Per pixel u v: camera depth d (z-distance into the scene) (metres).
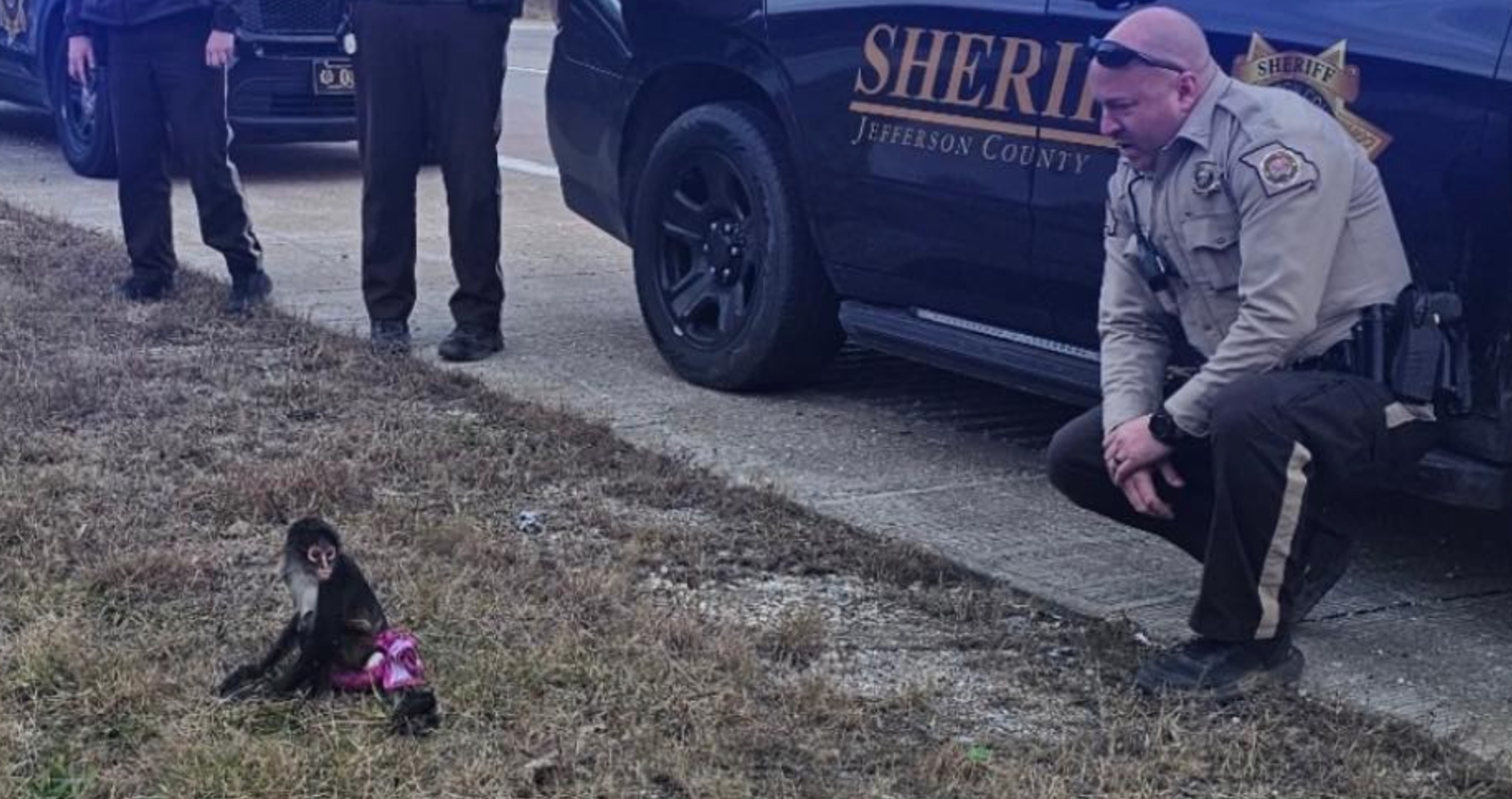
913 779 3.16
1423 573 4.42
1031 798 3.09
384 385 5.61
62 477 4.46
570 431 5.13
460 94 5.92
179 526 4.21
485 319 6.16
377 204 6.03
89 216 8.52
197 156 6.34
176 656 3.48
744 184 5.63
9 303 6.35
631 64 6.00
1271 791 3.20
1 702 3.25
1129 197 3.67
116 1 6.26
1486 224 3.70
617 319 6.88
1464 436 3.79
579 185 6.43
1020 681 3.64
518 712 3.31
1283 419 3.38
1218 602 3.52
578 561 4.13
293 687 3.29
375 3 5.88
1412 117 3.78
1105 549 4.48
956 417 5.68
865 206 5.15
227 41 6.26
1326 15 3.93
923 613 4.00
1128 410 3.65
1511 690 3.72
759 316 5.64
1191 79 3.47
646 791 3.08
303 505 4.37
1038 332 4.83
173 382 5.46
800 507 4.63
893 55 4.99
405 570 3.94
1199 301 3.59
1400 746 3.39
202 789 2.97
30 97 10.48
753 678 3.50
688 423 5.48
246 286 6.50
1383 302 3.49
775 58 5.38
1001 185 4.70
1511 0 3.66
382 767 3.07
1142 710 3.49
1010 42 4.65
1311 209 3.37
